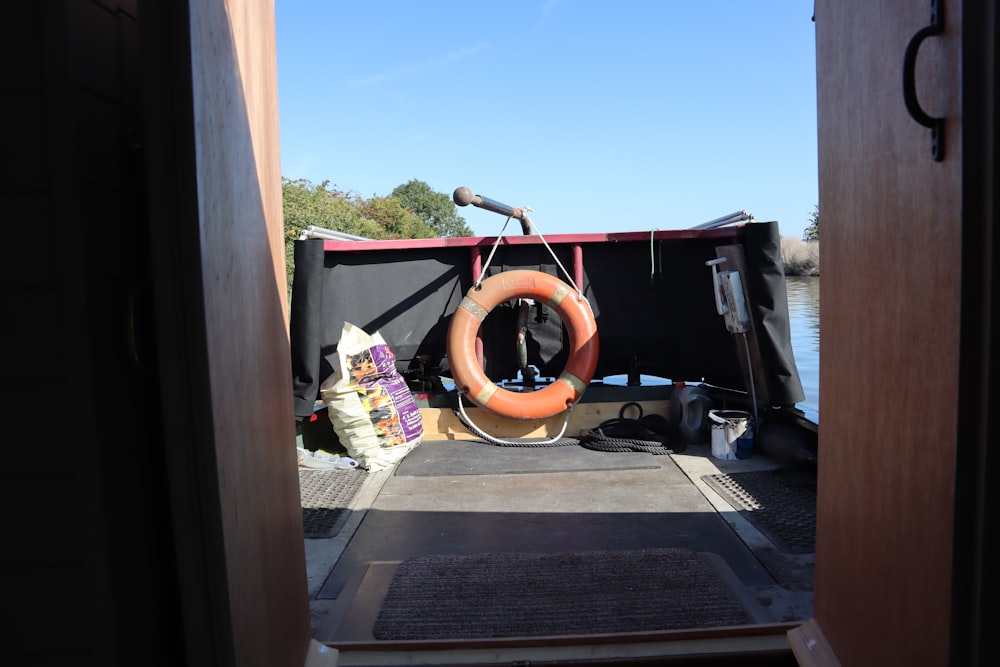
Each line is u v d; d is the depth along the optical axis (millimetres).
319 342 4086
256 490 1281
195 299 1000
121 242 1119
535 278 4305
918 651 1140
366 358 3879
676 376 4613
